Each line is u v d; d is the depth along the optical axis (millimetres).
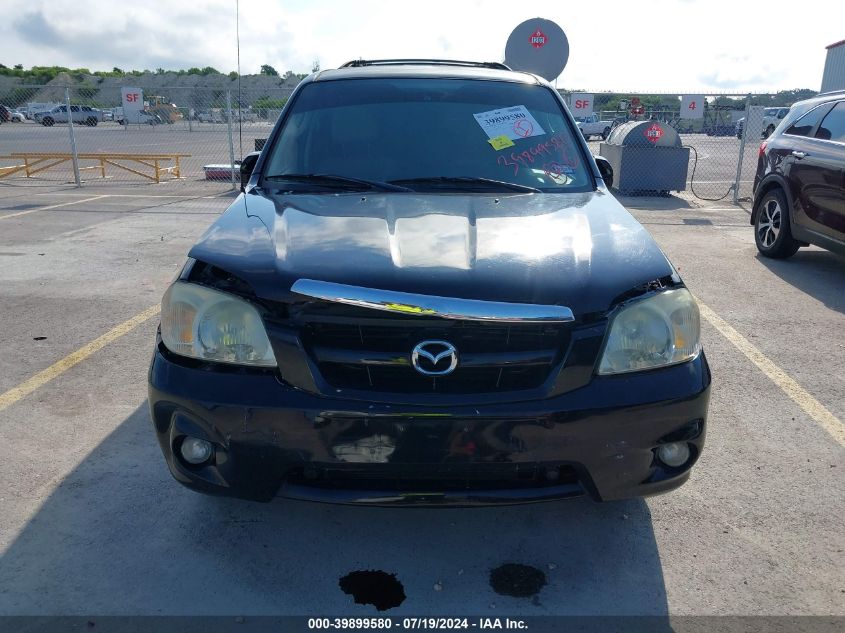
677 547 2750
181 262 7012
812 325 5320
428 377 2244
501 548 2729
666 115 25688
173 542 2725
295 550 2695
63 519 2848
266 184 3307
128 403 3877
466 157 3410
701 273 6828
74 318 5281
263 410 2248
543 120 3670
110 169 17891
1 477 3131
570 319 2217
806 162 6777
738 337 5051
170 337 2438
